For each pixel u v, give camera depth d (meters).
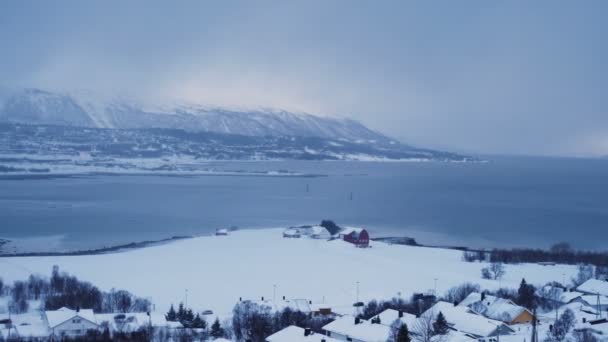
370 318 101.31
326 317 106.25
